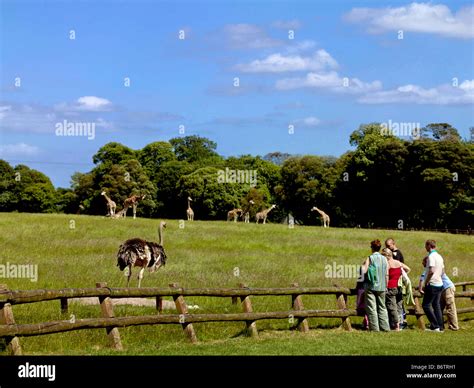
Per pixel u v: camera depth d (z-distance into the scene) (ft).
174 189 332.39
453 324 57.98
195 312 54.90
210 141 425.28
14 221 135.64
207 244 122.42
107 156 334.44
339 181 298.56
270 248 121.80
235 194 317.83
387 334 52.49
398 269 55.36
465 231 251.19
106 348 42.39
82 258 92.17
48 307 54.80
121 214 170.81
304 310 51.31
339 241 138.41
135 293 43.86
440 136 298.35
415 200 280.51
